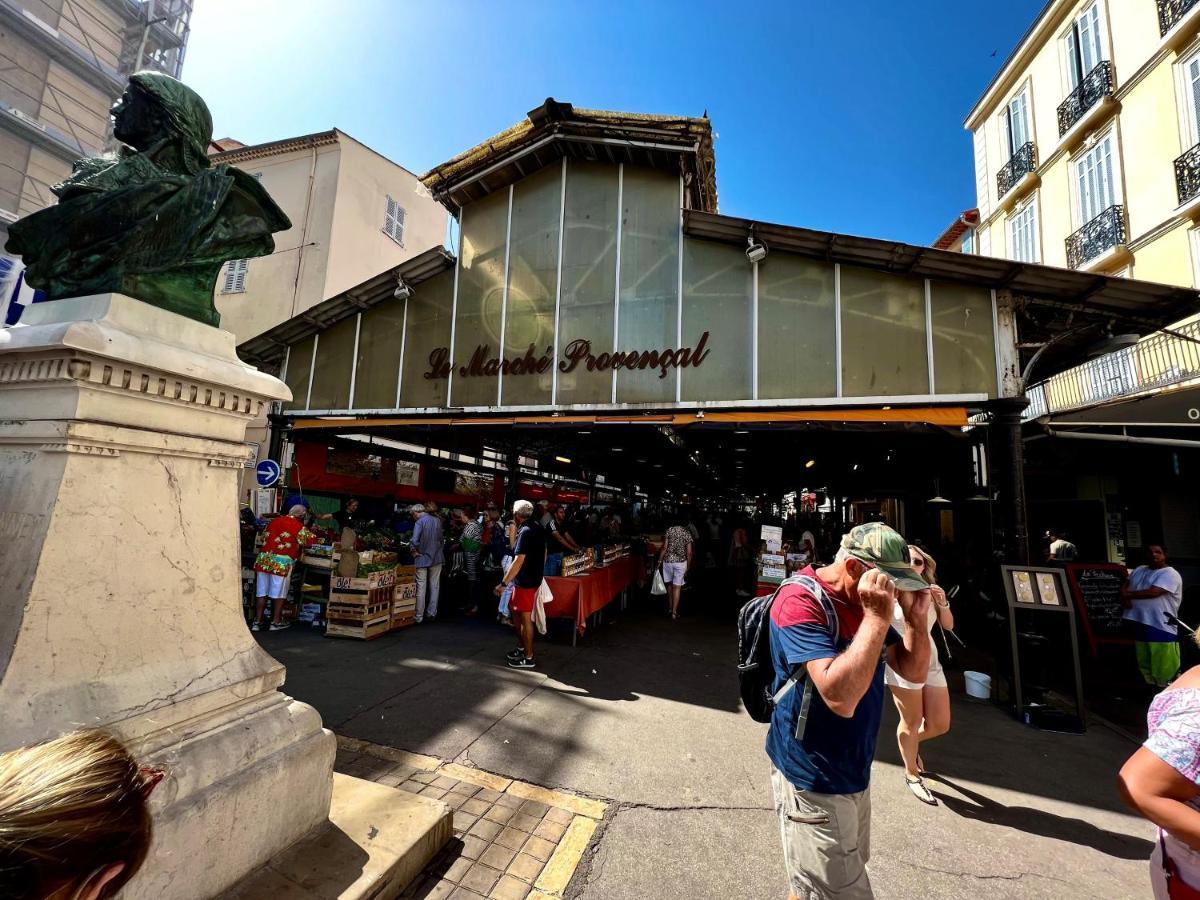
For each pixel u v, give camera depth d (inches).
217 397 93.4
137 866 31.5
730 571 540.7
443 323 377.1
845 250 279.0
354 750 146.7
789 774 73.3
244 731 86.7
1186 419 246.2
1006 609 207.0
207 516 93.1
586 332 334.3
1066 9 525.3
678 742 162.6
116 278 87.1
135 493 82.2
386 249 690.8
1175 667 230.7
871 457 428.5
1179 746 54.0
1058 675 262.5
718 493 1069.8
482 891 95.3
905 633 79.6
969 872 109.4
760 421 275.0
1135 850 117.9
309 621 298.2
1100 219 468.4
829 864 69.6
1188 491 376.8
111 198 86.7
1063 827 126.4
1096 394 448.5
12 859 25.0
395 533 379.2
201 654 87.3
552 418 326.6
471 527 351.9
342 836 96.1
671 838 114.4
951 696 223.0
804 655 69.9
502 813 120.5
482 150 354.3
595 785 135.0
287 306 598.2
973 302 267.6
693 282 315.3
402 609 294.5
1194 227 391.9
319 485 447.5
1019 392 257.0
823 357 286.5
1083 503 420.8
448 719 170.1
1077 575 287.1
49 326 73.7
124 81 713.0
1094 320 265.0
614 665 239.6
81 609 73.6
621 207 336.5
